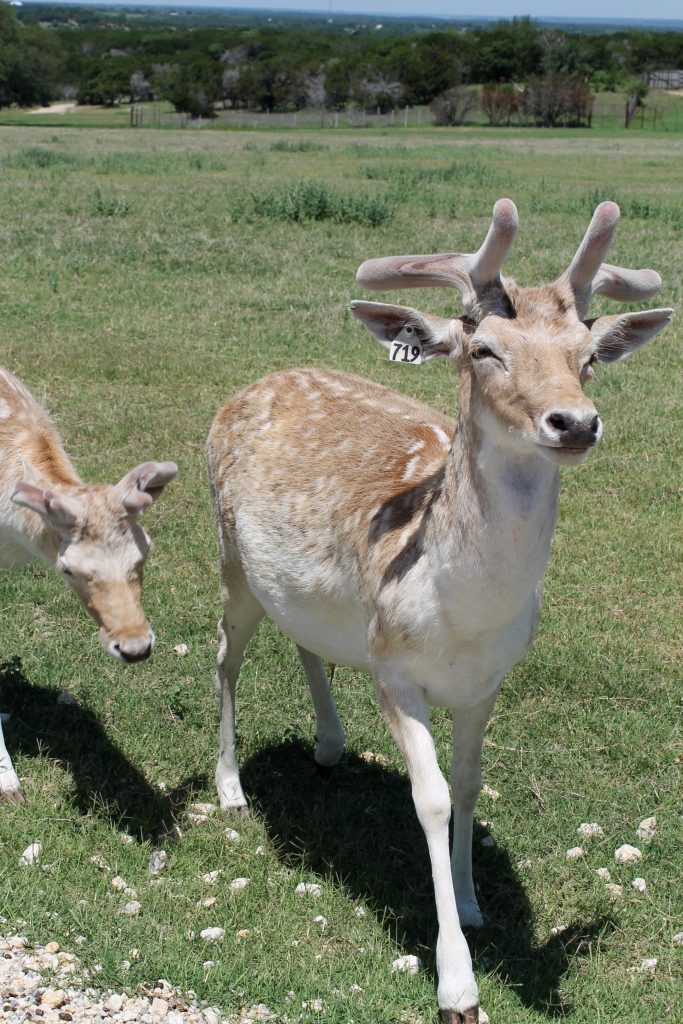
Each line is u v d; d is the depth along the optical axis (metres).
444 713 5.85
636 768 5.39
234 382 10.13
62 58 98.00
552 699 5.93
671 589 6.96
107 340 11.17
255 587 4.81
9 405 5.48
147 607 6.61
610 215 3.54
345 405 4.89
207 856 4.68
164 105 90.38
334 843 4.84
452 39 86.88
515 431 3.48
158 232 16.94
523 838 4.91
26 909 4.13
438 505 3.90
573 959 4.27
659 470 8.52
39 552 5.08
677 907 4.53
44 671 5.95
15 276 13.64
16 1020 3.63
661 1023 3.96
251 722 5.69
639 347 3.95
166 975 3.88
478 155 36.38
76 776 5.16
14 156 29.84
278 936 4.20
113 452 8.48
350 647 4.52
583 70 85.00
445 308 12.47
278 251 15.73
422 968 4.14
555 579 7.05
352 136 51.06
